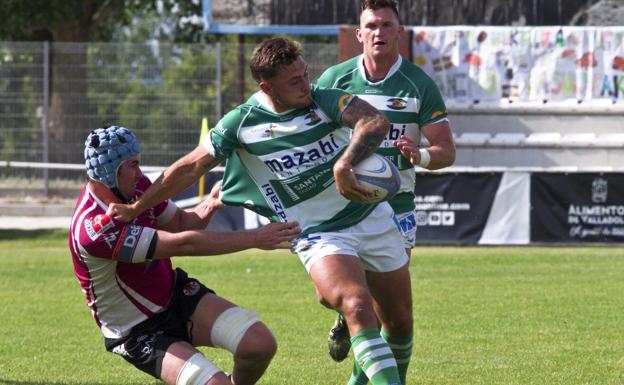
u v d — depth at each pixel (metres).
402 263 16.61
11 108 61.03
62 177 63.31
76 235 14.89
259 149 15.55
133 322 15.34
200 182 47.91
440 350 23.81
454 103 58.75
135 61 60.50
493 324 27.34
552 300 31.50
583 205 48.19
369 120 14.77
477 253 45.75
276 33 65.56
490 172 48.62
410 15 63.47
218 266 42.03
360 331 14.73
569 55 57.97
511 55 58.22
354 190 14.66
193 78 60.16
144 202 14.92
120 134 14.88
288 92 14.98
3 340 25.78
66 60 60.72
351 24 64.69
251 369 15.27
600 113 58.12
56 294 34.41
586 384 20.12
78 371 21.86
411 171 19.17
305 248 15.63
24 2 78.56
